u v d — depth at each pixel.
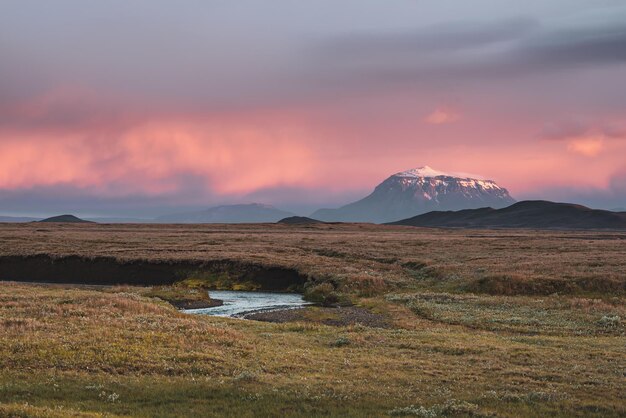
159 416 17.91
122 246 102.00
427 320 46.22
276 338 34.31
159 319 35.00
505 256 88.44
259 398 20.53
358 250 100.00
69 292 48.16
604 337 37.53
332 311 52.34
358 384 23.39
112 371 23.45
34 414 15.83
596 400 21.47
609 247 101.62
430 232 194.50
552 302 51.81
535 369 26.50
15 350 25.03
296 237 132.00
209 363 25.52
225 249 98.56
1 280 81.50
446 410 19.53
